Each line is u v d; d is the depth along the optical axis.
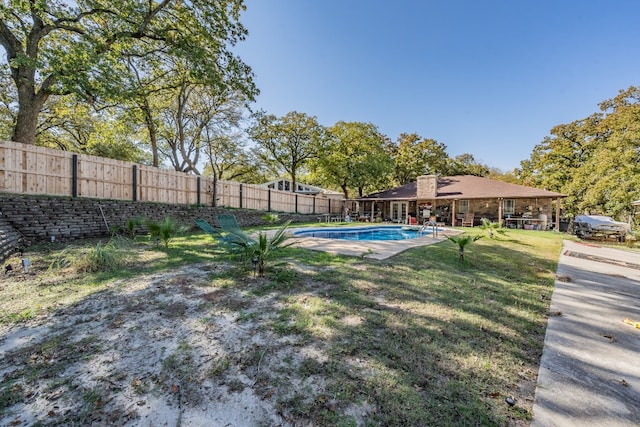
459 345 2.30
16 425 1.42
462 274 4.60
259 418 1.49
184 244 6.84
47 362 1.96
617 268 5.63
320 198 22.52
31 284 3.67
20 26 8.73
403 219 20.34
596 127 17.52
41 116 14.03
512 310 3.11
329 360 2.04
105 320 2.65
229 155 24.78
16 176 7.16
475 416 1.52
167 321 2.65
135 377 1.82
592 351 2.28
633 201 12.34
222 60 12.03
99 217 8.38
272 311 2.90
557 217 14.62
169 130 18.95
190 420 1.47
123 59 11.37
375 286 3.79
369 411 1.55
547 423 1.48
